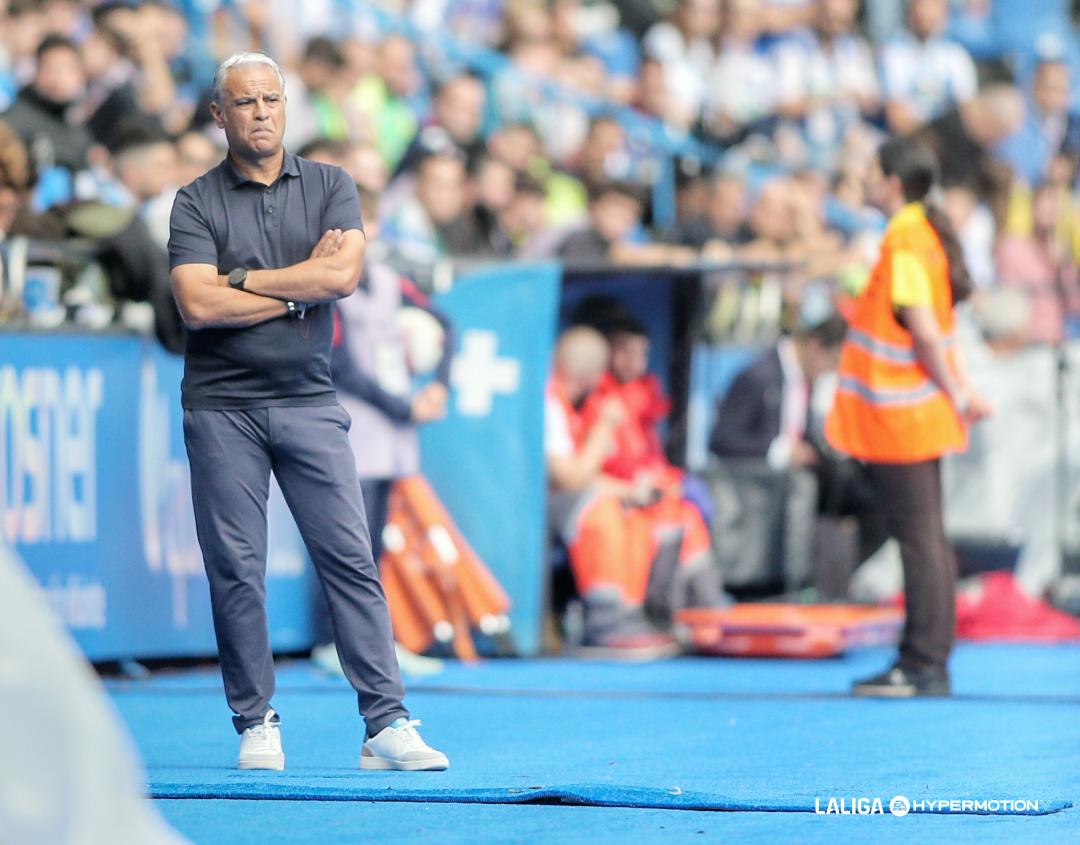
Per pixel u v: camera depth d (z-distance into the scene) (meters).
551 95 49.16
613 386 35.44
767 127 51.50
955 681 30.16
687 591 35.44
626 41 53.91
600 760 20.38
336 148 30.73
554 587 35.34
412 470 32.19
